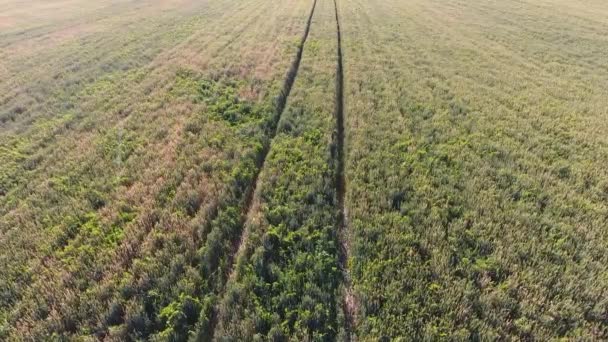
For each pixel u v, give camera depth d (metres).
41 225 7.45
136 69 16.81
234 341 5.22
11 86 14.90
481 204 7.77
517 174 8.77
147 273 6.25
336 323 5.51
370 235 7.09
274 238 7.05
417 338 5.18
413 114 11.97
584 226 7.16
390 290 5.93
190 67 16.72
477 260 6.43
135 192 8.34
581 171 8.95
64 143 10.56
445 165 9.16
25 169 9.47
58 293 5.95
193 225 7.27
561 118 11.72
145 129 11.24
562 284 6.00
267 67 16.59
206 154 9.70
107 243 6.98
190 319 5.63
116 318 5.62
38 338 5.32
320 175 8.89
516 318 5.53
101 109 12.72
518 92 13.78
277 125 11.64
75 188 8.56
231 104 12.89
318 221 7.51
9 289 6.15
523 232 7.00
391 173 8.91
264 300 5.84
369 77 15.36
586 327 5.42
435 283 6.04
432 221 7.36
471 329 5.32
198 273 6.25
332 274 6.29
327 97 13.28
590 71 16.33
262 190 8.44
